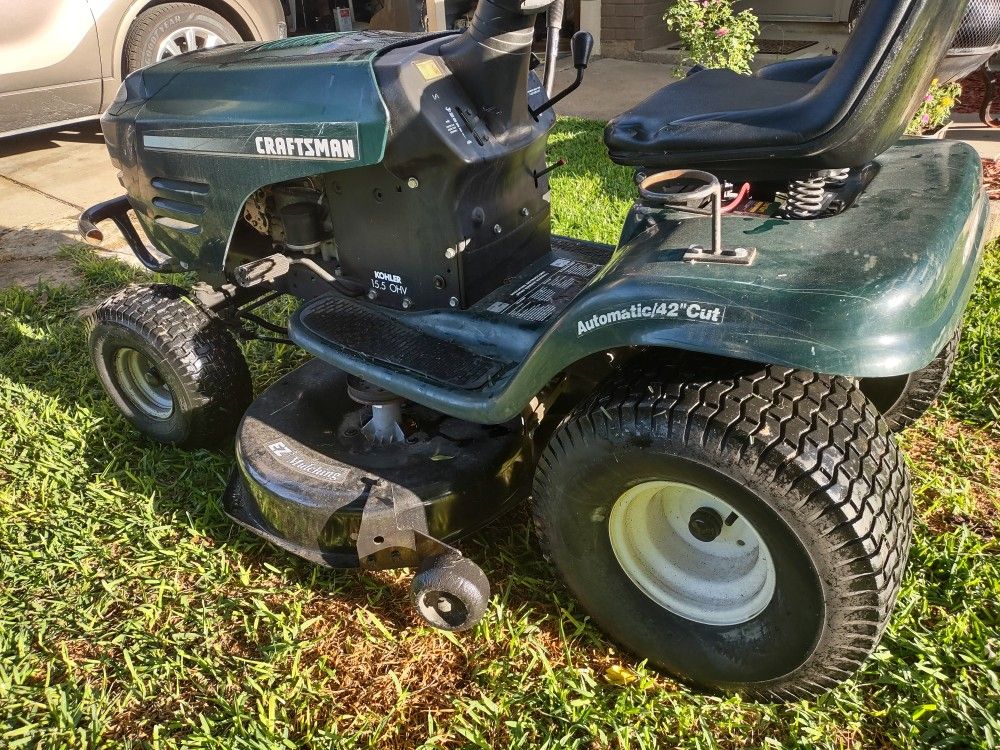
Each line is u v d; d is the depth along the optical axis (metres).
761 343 1.66
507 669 2.21
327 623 2.41
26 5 5.73
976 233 2.07
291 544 2.49
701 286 1.73
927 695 2.03
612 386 1.96
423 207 2.46
